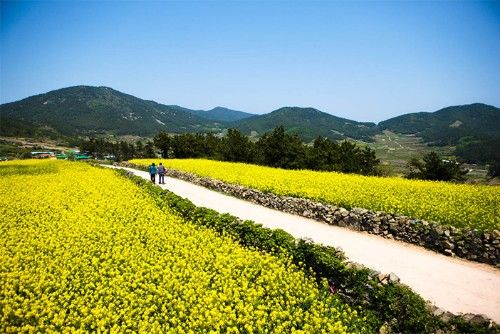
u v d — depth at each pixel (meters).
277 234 15.46
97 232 18.36
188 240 16.89
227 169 42.75
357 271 12.07
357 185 28.06
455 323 9.35
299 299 11.82
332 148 50.38
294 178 32.78
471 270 14.30
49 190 30.59
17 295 12.22
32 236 18.08
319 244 14.20
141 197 27.34
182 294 12.30
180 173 42.59
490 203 20.97
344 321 10.88
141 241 17.58
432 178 38.00
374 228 19.17
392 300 10.70
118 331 10.48
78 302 11.88
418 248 16.95
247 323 10.56
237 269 13.84
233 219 17.95
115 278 13.17
